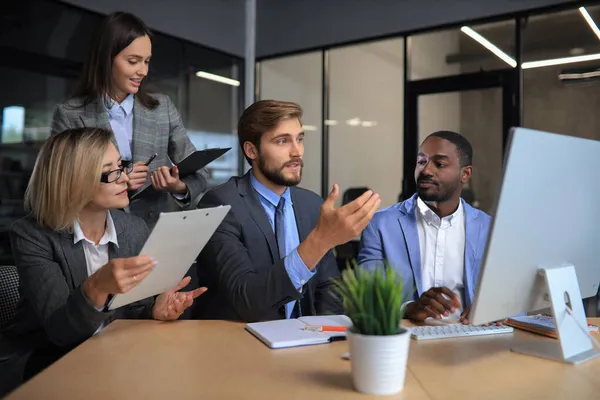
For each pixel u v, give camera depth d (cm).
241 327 138
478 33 512
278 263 138
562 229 115
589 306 296
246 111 171
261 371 102
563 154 110
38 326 150
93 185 150
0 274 167
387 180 582
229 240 161
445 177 180
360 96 597
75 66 491
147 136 246
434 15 534
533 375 101
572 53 462
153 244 121
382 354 89
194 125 618
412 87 557
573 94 463
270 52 663
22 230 152
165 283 139
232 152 673
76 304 124
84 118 232
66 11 483
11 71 442
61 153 150
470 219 189
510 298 110
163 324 141
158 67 571
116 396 89
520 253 107
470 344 123
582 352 113
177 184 230
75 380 97
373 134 590
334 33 608
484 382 97
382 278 91
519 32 486
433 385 95
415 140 557
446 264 186
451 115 529
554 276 113
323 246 132
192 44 609
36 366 146
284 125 166
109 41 228
